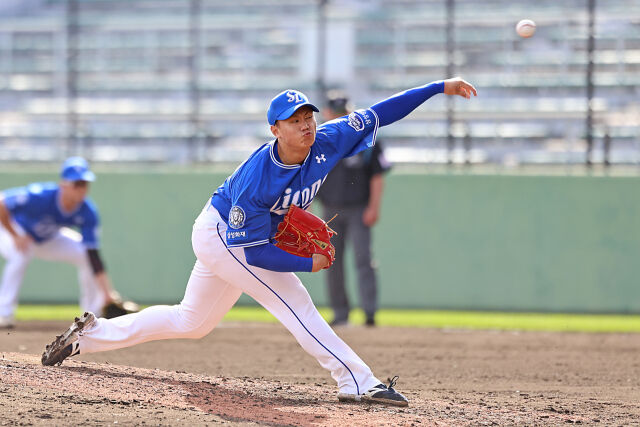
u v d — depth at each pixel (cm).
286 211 1608
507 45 5516
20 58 6081
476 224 4228
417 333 3300
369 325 3641
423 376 2327
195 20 4706
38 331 3186
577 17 5084
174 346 2853
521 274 4197
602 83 5225
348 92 5647
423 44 5769
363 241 3606
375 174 3575
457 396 1970
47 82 6003
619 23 5203
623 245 4125
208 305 1753
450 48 4497
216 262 1658
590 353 2814
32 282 4497
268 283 1650
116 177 4472
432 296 4266
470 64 5650
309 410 1608
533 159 5191
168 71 5981
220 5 6050
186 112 5584
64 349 1838
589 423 1631
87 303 3544
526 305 4191
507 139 5231
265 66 6009
